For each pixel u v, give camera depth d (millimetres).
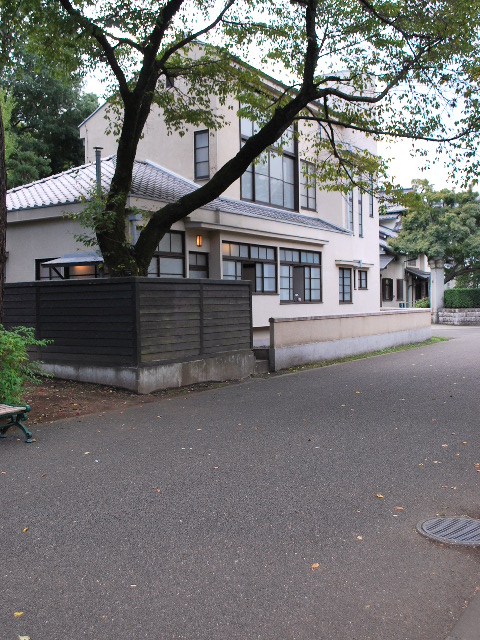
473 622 2939
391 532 4070
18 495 4820
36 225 14180
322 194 22344
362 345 16844
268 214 17625
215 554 3723
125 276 10469
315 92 11398
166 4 10820
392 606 3107
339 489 4969
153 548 3811
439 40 11008
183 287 10445
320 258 20203
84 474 5379
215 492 4887
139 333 9500
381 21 11523
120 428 7238
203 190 11398
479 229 32656
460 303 32844
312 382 11266
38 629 2895
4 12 10172
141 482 5148
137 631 2877
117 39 11148
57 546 3848
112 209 11070
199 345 10812
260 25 12445
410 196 13438
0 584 3350
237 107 17328
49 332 10555
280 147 15047
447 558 3668
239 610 3064
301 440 6645
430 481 5188
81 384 9992
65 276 13859
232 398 9398
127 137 11250
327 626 2920
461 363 14312
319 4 11789
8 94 25000
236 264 16062
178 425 7410
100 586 3320
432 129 12000
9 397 7363
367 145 23703
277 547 3824
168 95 13922
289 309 18266
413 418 7844
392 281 35625
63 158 31328
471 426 7355
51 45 11602
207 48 13633
